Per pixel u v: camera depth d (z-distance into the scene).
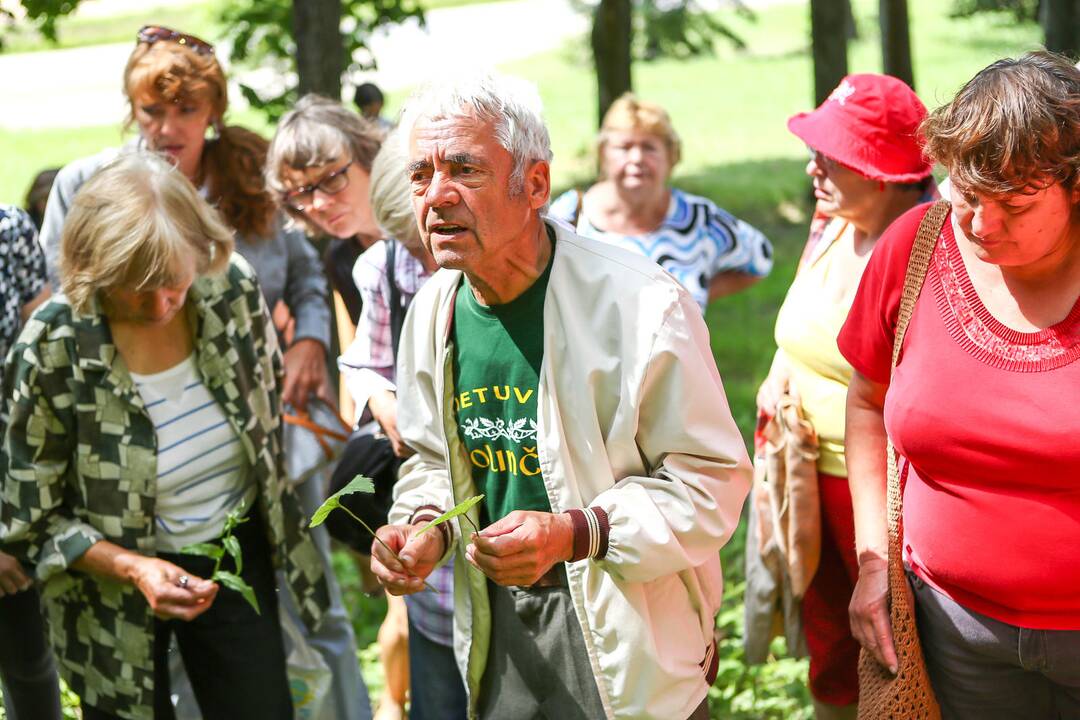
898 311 2.81
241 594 3.62
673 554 2.65
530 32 28.44
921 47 24.53
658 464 2.78
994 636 2.69
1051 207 2.41
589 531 2.63
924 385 2.67
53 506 3.41
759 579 3.99
